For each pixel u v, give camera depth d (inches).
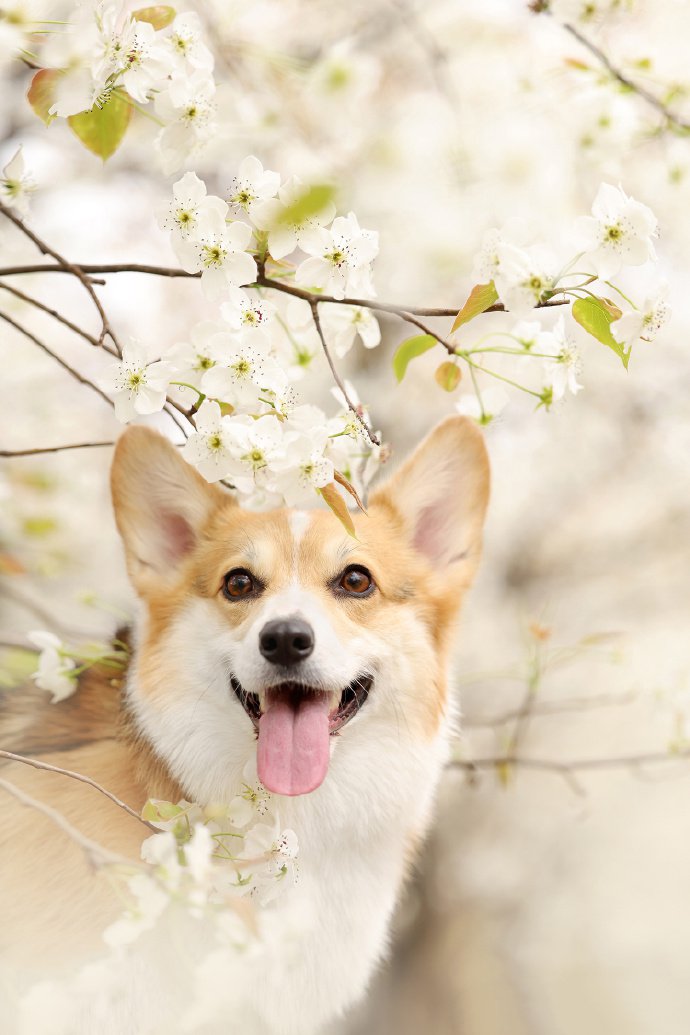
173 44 98.0
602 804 350.6
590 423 292.5
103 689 136.3
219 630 124.4
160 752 123.0
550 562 320.5
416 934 299.4
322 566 127.1
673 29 175.5
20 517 180.5
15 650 144.3
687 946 376.8
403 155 163.2
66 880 115.3
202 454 95.3
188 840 105.2
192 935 105.8
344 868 128.9
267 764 116.1
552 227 159.8
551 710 189.3
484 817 316.5
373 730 128.9
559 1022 350.6
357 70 162.6
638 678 288.4
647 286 106.4
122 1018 111.0
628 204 93.1
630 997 372.8
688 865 374.6
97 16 92.9
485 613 303.1
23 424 235.6
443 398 264.7
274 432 95.3
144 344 97.2
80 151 216.2
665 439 296.8
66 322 98.9
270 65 156.5
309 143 163.3
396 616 130.5
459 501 138.6
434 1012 295.6
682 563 324.8
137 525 130.6
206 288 96.0
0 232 111.7
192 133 100.2
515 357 111.0
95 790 122.1
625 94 144.0
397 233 167.6
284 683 120.7
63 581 214.2
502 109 170.6
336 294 98.6
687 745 174.2
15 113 202.7
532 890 334.6
